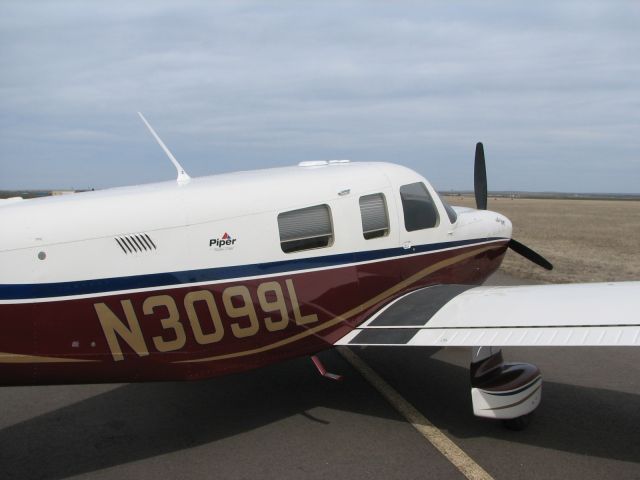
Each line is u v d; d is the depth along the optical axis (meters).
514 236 20.31
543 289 4.05
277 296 3.92
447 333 3.70
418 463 3.46
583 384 4.86
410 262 4.71
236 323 3.78
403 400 4.58
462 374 5.23
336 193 4.25
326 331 4.20
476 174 7.27
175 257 3.56
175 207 3.60
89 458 3.67
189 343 3.63
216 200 3.74
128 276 3.41
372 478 3.29
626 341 3.04
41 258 3.21
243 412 4.41
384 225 4.53
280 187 4.03
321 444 3.79
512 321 3.58
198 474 3.40
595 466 3.38
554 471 3.32
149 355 3.52
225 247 3.72
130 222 3.44
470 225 5.46
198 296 3.63
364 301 4.38
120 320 3.41
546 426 3.99
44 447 3.85
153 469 3.49
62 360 3.30
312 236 4.11
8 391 5.03
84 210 3.39
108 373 3.45
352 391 4.82
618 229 24.38
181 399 4.75
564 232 22.48
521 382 3.84
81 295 3.30
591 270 11.43
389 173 4.69
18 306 3.16
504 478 3.25
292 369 5.48
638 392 4.65
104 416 4.40
